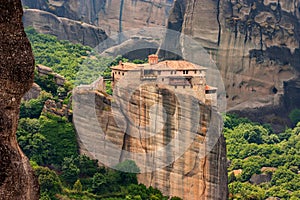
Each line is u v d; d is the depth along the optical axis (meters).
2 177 31.86
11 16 32.41
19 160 32.62
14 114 33.06
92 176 167.38
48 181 157.50
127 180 166.88
